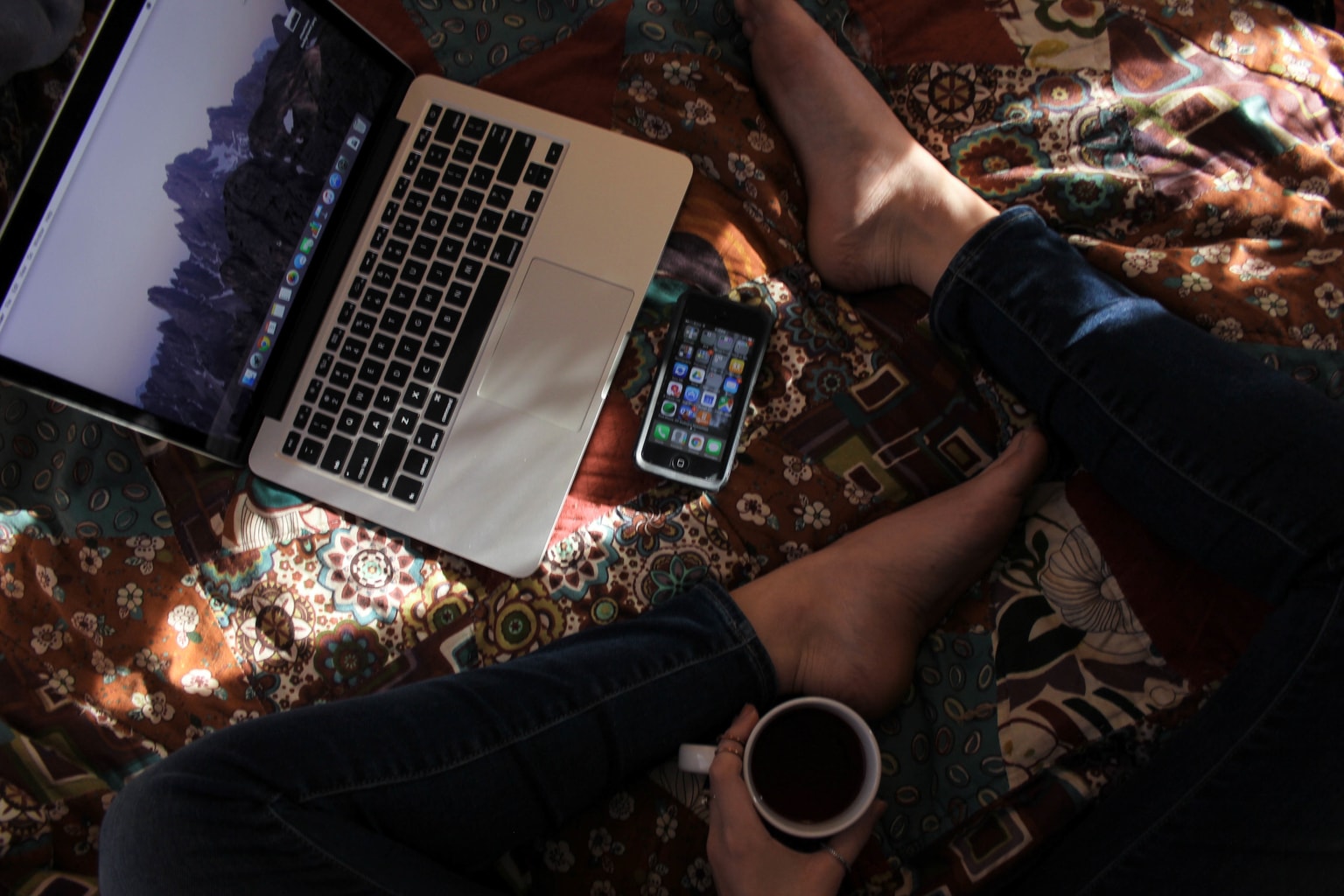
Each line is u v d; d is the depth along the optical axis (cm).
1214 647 78
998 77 93
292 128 84
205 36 78
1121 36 91
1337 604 65
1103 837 73
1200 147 89
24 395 92
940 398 89
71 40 90
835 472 89
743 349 89
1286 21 92
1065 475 86
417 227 90
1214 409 71
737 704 81
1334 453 67
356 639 89
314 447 88
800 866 70
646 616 82
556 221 89
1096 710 79
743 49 98
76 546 90
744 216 94
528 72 96
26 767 82
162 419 80
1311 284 83
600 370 88
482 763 74
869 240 91
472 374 88
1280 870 65
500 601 88
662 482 90
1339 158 89
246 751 70
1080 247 88
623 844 83
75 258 74
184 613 89
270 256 85
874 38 96
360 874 69
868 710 82
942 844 80
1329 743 64
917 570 81
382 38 98
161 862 68
